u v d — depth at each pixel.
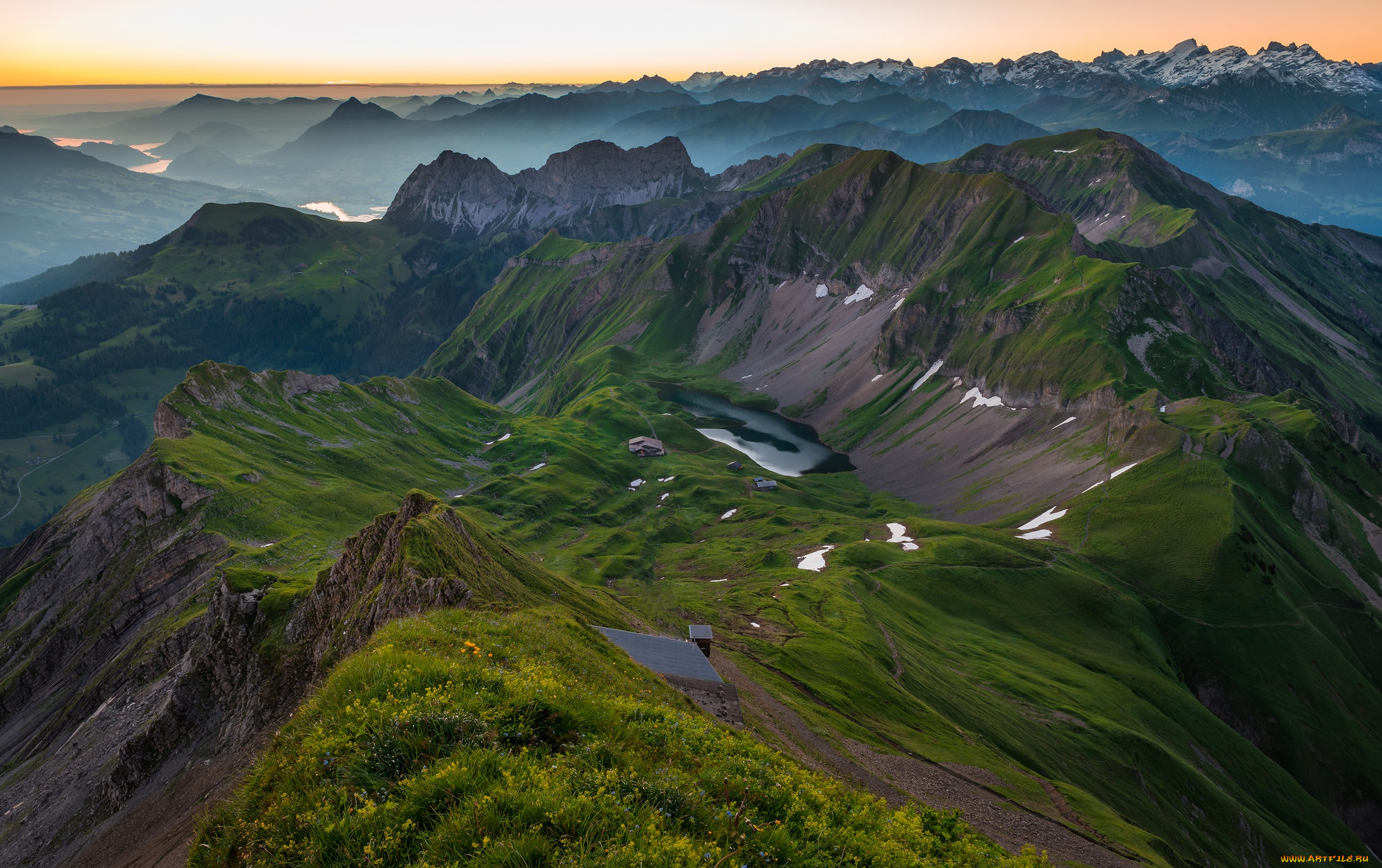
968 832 26.88
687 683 61.88
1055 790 80.38
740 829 17.05
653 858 13.78
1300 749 134.75
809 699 82.00
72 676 135.12
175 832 63.94
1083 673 126.31
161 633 119.31
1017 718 101.94
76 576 152.12
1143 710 119.06
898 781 66.31
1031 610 147.12
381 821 13.83
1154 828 90.38
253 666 77.25
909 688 96.75
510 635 29.64
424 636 24.83
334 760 15.70
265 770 16.70
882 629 116.62
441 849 13.16
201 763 73.75
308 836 13.83
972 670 116.69
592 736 18.44
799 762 57.28
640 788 16.38
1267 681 143.00
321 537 158.62
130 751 77.25
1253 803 114.19
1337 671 146.62
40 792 84.81
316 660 71.69
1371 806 130.00
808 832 18.55
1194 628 150.38
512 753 16.69
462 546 64.50
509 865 12.70
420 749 15.95
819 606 121.19
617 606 96.44
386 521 73.50
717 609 123.44
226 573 87.69
